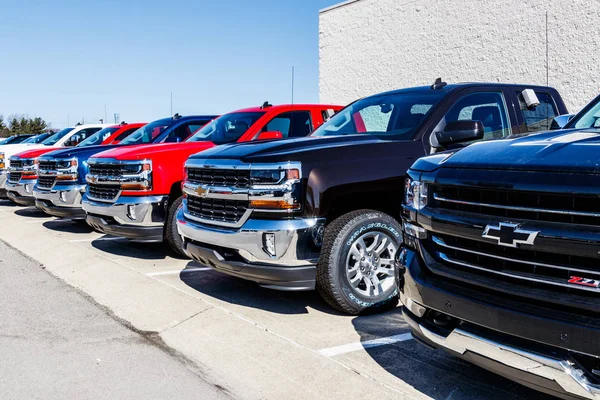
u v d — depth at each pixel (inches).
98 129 594.9
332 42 693.3
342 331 171.0
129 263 271.6
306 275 174.1
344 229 176.7
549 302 98.7
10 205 557.3
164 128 385.7
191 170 203.2
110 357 156.9
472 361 115.1
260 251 173.0
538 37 474.6
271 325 177.2
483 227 108.6
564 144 105.4
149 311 193.5
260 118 297.9
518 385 132.9
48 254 298.0
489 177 108.3
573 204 95.4
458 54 544.4
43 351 161.8
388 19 615.2
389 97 231.9
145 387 137.5
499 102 223.6
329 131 233.0
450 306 114.6
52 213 358.0
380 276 190.2
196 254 197.2
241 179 179.6
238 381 139.4
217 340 163.8
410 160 192.7
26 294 224.4
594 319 93.1
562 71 457.7
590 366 94.7
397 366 144.6
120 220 263.3
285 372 140.9
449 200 117.0
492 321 106.0
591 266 94.0
